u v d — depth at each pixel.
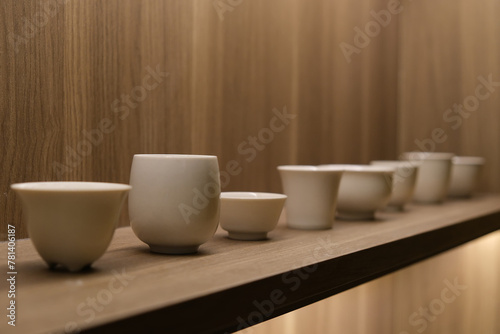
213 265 0.68
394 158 2.01
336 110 1.60
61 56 0.85
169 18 1.04
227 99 1.19
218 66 1.16
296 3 1.40
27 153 0.81
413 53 2.06
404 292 1.53
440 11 2.02
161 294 0.53
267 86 1.31
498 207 1.51
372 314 1.41
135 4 0.97
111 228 0.63
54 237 0.60
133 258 0.72
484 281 1.79
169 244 0.74
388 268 0.90
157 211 0.73
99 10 0.90
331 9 1.56
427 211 1.40
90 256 0.62
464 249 1.72
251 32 1.25
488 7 1.94
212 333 0.56
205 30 1.12
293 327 1.11
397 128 2.06
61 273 0.62
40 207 0.60
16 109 0.79
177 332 0.51
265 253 0.78
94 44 0.90
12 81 0.78
